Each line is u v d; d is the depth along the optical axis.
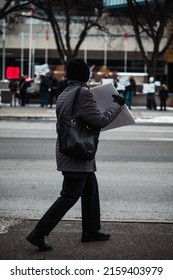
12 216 6.88
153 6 39.53
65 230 6.05
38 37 61.50
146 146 14.27
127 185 9.10
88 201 5.55
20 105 32.78
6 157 11.93
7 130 18.23
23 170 10.34
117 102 5.26
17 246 5.37
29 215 6.99
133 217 6.99
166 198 8.19
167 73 54.34
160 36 34.34
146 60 35.09
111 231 6.04
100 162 11.43
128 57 63.22
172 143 15.12
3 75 54.69
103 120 5.06
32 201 7.81
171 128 20.73
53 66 60.56
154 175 10.06
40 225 5.20
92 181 5.55
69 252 5.20
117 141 15.34
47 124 21.16
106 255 5.10
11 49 61.50
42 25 59.50
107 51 63.31
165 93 30.95
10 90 32.69
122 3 39.69
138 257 5.04
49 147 13.72
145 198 8.16
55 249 5.29
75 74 5.27
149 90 31.50
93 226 5.56
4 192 8.39
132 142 15.16
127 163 11.38
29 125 20.48
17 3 38.00
